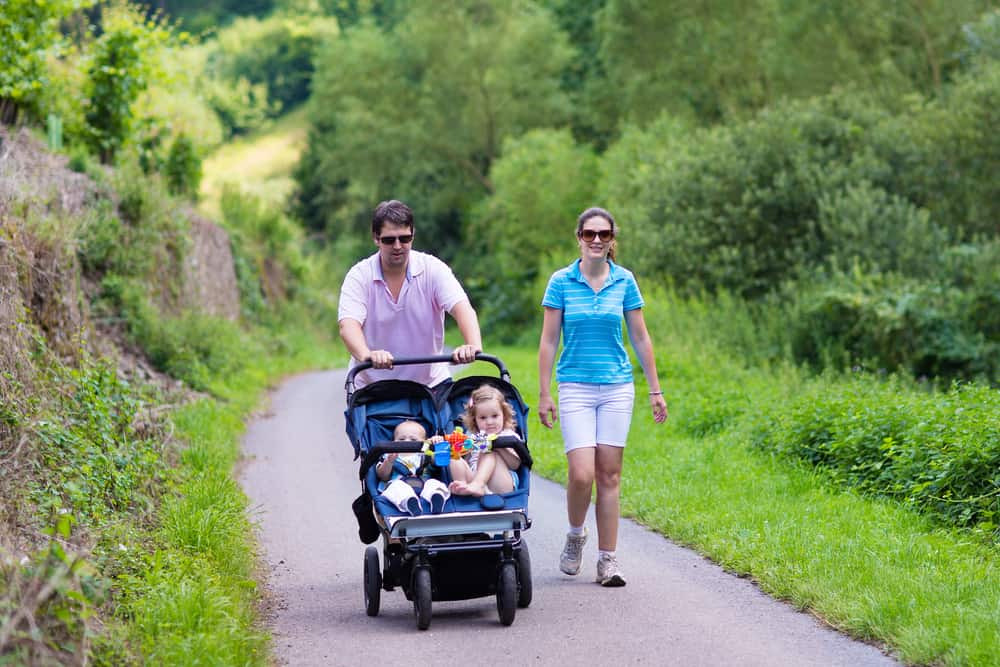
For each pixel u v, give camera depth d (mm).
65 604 6637
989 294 30859
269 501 13953
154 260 25609
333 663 7699
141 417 14984
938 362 30094
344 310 9141
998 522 10961
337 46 77375
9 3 24438
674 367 27375
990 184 37312
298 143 108312
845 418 14602
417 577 8383
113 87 28875
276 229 48219
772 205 38156
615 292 9844
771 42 57250
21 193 14984
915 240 34250
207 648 7137
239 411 22219
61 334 14828
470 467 8719
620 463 9891
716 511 12172
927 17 48000
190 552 9945
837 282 33188
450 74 74625
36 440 10070
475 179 80000
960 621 7590
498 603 8609
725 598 9250
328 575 10430
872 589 8625
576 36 83250
